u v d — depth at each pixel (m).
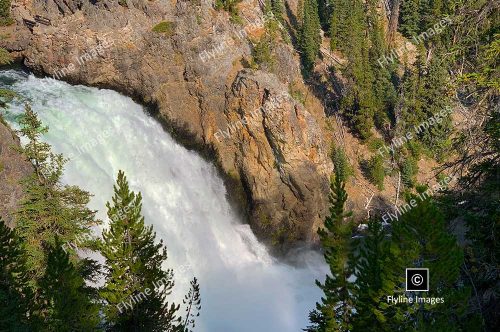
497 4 15.27
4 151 31.55
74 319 21.30
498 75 14.65
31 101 45.75
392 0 90.31
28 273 25.34
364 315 16.91
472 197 15.45
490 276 14.91
